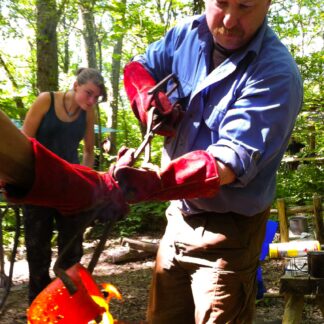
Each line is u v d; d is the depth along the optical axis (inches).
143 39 368.8
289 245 161.5
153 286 93.5
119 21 358.3
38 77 368.2
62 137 144.0
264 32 74.5
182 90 83.0
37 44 366.9
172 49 86.7
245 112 67.6
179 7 371.6
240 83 72.8
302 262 151.6
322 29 499.8
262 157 67.0
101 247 48.3
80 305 46.2
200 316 84.7
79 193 43.6
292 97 70.8
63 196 42.4
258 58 72.4
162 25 364.2
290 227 217.9
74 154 149.0
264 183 78.9
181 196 56.4
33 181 39.4
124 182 49.3
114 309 172.4
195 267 85.4
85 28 461.4
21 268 224.7
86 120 150.7
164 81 73.5
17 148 37.2
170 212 91.9
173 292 90.9
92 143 158.9
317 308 167.6
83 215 48.4
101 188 46.2
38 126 142.7
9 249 256.1
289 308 141.2
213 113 76.1
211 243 82.5
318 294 134.7
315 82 439.8
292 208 215.5
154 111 73.7
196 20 85.0
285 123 69.4
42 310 46.6
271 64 71.4
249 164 63.5
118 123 580.4
